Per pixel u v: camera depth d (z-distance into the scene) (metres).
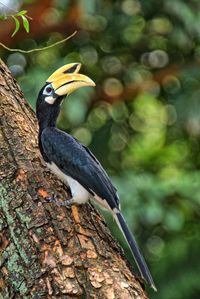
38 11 12.98
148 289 14.15
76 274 6.82
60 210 7.30
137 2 14.45
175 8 13.45
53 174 7.89
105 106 15.20
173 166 16.14
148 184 13.20
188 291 14.22
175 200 14.12
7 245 7.00
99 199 7.68
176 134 15.95
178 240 14.76
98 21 14.47
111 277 6.87
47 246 6.95
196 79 14.73
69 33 14.02
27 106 8.44
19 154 7.61
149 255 15.30
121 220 7.57
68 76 8.12
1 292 6.89
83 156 7.80
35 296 6.71
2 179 7.35
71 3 13.37
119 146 15.67
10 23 12.99
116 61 15.19
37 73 13.02
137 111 15.77
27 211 7.15
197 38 14.66
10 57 14.38
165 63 15.23
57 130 8.05
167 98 15.20
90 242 7.14
